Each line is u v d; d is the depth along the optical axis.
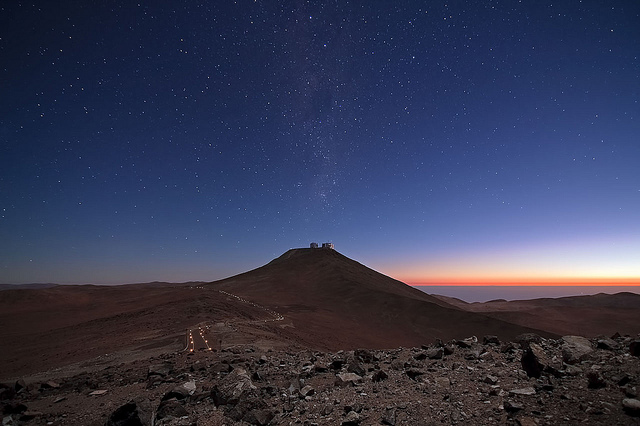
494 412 6.63
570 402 6.51
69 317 75.50
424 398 7.89
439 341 14.04
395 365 11.17
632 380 7.09
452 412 6.89
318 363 12.60
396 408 7.51
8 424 9.77
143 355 27.92
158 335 37.91
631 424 5.46
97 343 39.06
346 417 7.21
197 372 14.55
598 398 6.50
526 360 8.70
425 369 10.29
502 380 8.41
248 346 27.62
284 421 7.65
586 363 8.62
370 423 6.93
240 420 7.86
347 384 9.69
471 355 11.16
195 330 37.16
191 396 9.87
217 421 7.91
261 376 11.56
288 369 12.85
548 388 7.29
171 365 16.53
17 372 29.84
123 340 38.16
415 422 6.73
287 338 40.12
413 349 14.35
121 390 13.10
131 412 7.72
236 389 9.55
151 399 10.94
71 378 18.47
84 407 11.30
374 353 14.35
